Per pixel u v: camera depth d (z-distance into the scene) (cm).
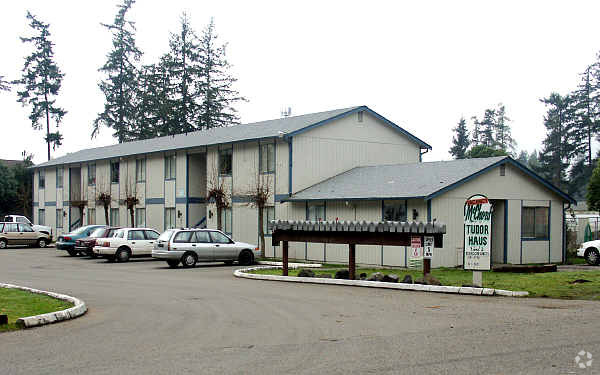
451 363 783
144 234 3036
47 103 7138
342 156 3266
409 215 2502
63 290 1723
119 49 7062
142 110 6975
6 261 2994
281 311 1278
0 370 787
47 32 7194
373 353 853
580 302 1300
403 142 3525
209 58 7019
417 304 1330
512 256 2675
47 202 5484
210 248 2658
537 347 858
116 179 4572
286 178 3098
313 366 785
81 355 873
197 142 3775
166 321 1172
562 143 7138
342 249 2798
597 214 4547
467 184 2547
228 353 873
